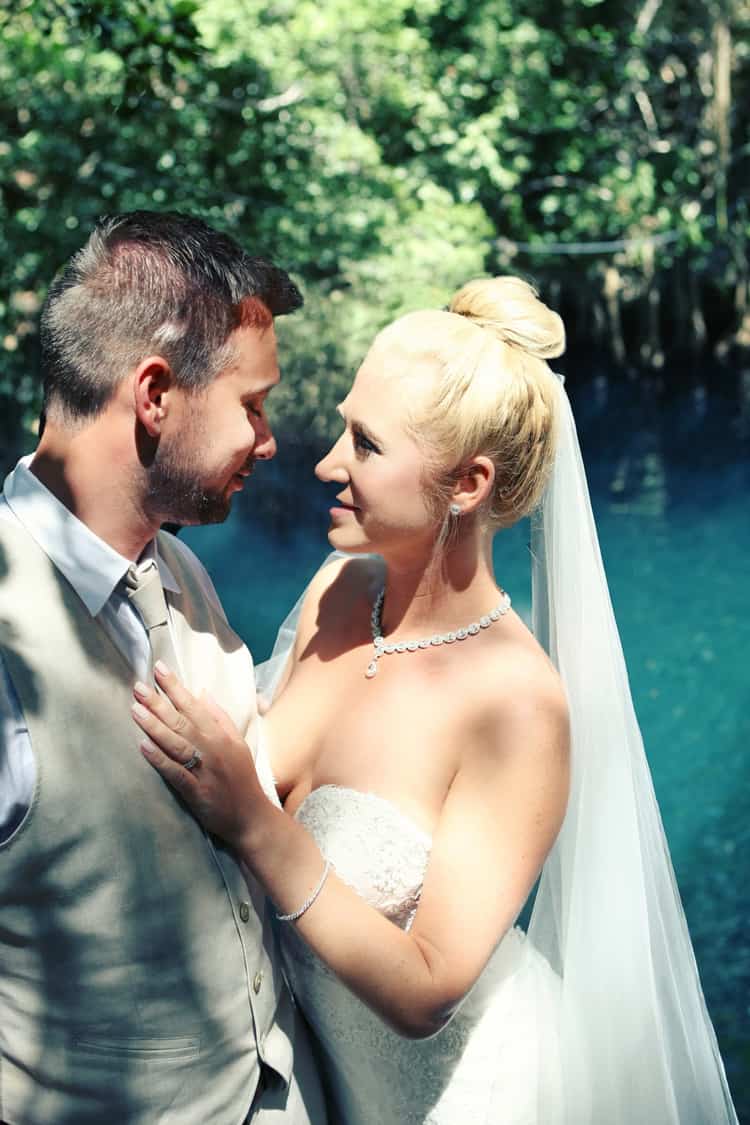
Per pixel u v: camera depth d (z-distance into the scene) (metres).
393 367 1.68
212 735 1.52
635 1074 1.90
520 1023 1.86
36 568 1.51
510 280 1.78
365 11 11.44
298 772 1.89
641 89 17.66
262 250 9.71
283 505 11.15
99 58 9.11
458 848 1.69
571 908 1.89
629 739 1.97
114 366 1.49
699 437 16.81
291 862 1.58
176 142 9.41
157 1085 1.57
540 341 1.73
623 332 21.12
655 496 14.09
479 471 1.69
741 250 19.50
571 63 16.39
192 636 1.73
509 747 1.70
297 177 10.04
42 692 1.47
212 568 10.86
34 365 9.71
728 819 7.20
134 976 1.53
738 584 11.09
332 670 1.90
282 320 10.50
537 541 1.96
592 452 16.34
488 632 1.79
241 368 1.53
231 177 10.01
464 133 13.61
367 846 1.72
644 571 11.59
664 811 7.38
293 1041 1.77
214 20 9.62
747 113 18.56
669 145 17.67
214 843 1.59
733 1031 5.15
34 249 9.15
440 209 11.44
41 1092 1.55
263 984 1.68
